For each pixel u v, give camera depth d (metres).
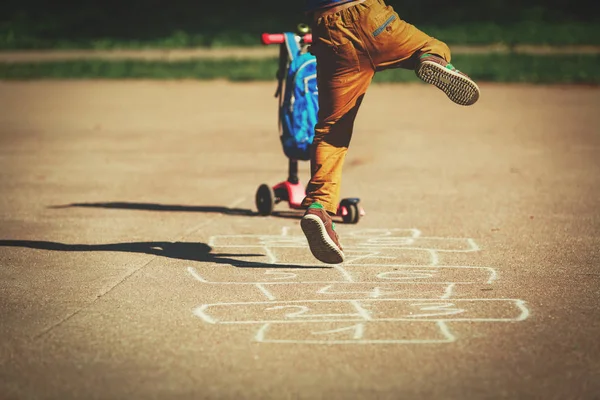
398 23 6.49
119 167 12.84
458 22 43.81
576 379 4.89
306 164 13.05
